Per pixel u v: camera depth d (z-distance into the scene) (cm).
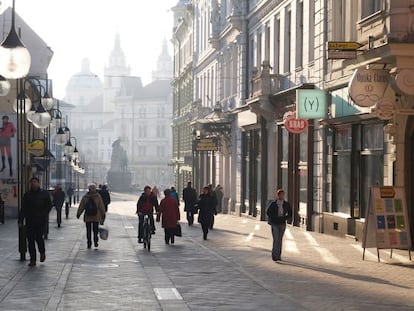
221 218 5272
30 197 2192
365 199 3112
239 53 5562
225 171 6344
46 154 5275
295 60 4122
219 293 1659
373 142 3016
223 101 6325
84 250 2762
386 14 2455
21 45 1684
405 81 2338
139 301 1542
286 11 4359
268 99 4419
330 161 3497
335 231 3394
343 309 1455
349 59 2591
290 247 2850
